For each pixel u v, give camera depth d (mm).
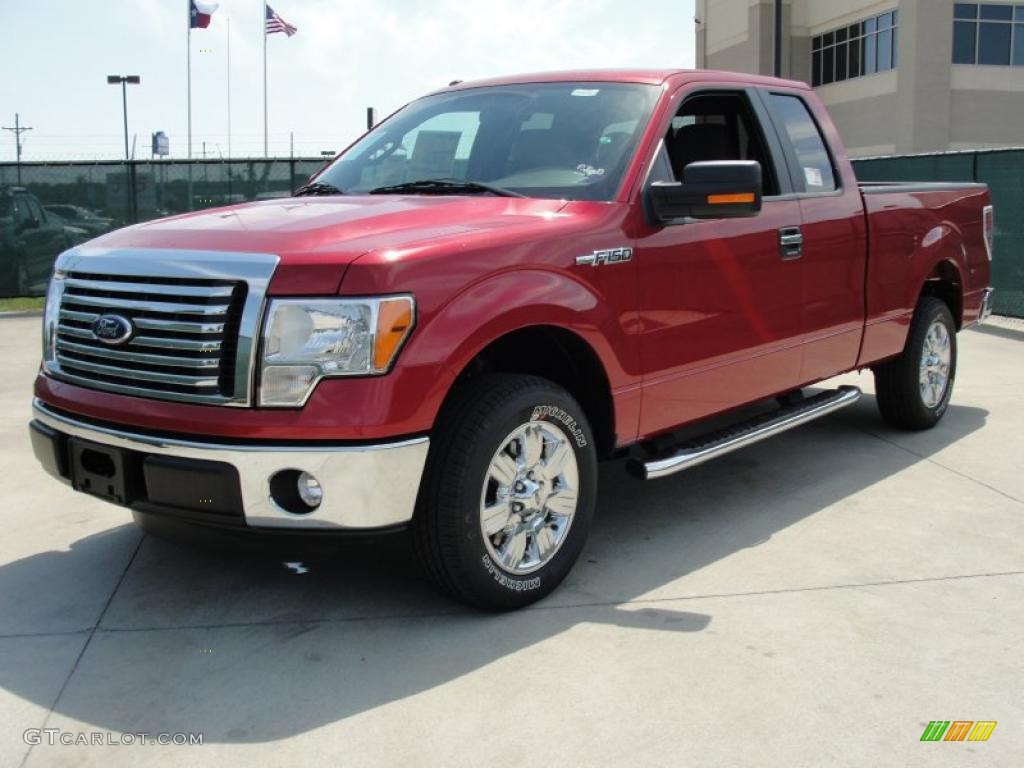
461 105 4777
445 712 2977
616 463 5664
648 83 4449
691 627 3533
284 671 3227
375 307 3133
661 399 4180
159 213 16016
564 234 3689
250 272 3170
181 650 3371
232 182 16078
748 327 4578
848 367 5477
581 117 4367
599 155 4152
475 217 3719
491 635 3473
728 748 2787
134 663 3281
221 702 3039
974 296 6652
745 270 4516
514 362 3980
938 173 13297
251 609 3691
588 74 4660
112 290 3439
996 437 6184
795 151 5066
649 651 3352
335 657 3318
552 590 3797
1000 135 39344
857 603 3738
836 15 42938
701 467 5582
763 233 4621
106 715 2969
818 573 4031
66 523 4629
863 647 3383
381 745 2809
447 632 3496
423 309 3221
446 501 3363
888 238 5605
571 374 4016
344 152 5035
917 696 3064
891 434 6285
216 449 3156
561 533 3779
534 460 3650
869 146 41844
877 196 5566
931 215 6059
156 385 3332
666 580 3963
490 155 4371
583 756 2752
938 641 3428
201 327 3203
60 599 3781
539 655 3324
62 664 3275
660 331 4102
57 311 3699
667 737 2842
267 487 3154
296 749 2789
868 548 4312
